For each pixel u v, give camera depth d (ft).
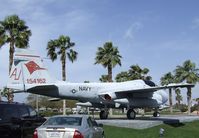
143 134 86.79
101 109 107.86
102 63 186.50
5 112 48.93
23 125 51.11
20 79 96.22
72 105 327.88
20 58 96.94
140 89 102.37
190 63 231.09
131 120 98.37
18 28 149.28
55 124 44.86
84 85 102.01
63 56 178.60
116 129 87.10
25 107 53.16
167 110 323.16
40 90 97.35
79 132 43.09
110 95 102.58
